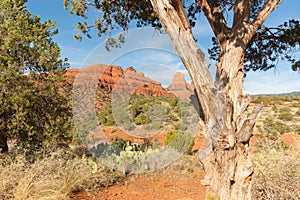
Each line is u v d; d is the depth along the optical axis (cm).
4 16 555
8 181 381
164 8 330
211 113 312
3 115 508
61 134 563
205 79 314
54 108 557
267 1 382
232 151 305
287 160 382
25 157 489
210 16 392
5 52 519
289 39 519
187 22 334
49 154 518
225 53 359
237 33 361
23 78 498
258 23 371
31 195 362
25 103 496
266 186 352
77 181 439
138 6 582
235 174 306
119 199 421
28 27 552
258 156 422
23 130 516
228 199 303
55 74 559
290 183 344
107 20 603
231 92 336
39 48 547
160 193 456
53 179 418
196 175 593
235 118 320
